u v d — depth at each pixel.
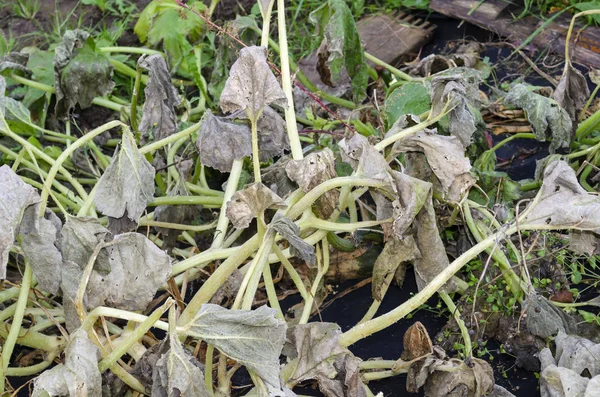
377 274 2.07
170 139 2.17
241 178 2.39
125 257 1.81
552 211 1.84
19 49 3.44
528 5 3.51
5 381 1.95
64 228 1.85
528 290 1.97
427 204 2.01
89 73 2.68
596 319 2.11
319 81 3.10
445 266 2.07
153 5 3.20
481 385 1.85
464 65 2.98
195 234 2.55
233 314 1.63
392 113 2.46
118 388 1.93
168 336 1.68
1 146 2.49
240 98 1.78
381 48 3.41
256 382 1.69
